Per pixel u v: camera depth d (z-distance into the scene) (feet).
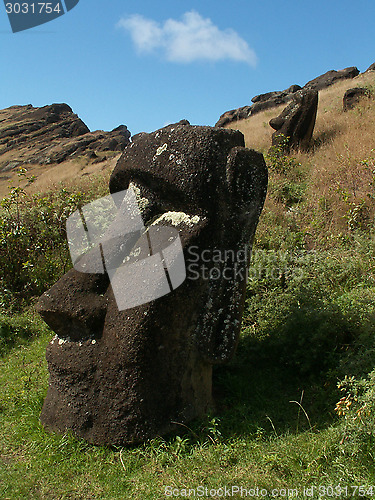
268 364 13.26
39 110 156.15
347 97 48.93
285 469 9.02
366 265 18.03
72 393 10.65
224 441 10.07
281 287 16.79
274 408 11.23
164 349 10.23
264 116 68.74
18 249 22.88
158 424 10.20
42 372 14.64
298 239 21.52
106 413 10.28
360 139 33.78
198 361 10.85
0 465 10.21
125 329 10.14
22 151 127.13
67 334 10.95
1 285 21.79
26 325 18.71
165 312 10.07
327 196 26.45
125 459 9.87
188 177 10.28
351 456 8.70
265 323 14.40
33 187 52.95
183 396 10.55
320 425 10.36
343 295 15.48
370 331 12.19
